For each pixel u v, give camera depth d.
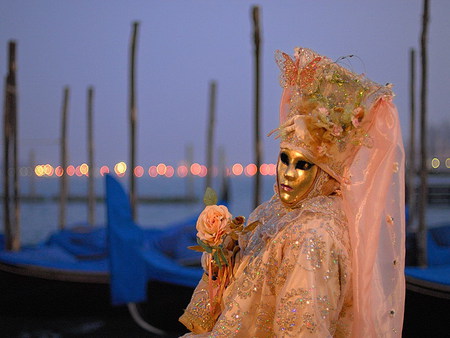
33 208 32.47
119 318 7.60
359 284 1.46
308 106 1.53
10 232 10.76
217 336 1.48
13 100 11.28
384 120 1.54
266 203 1.70
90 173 16.45
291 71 1.62
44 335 6.87
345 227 1.48
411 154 13.20
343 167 1.52
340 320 1.49
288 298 1.37
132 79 11.15
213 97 15.64
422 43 8.62
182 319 1.72
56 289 7.59
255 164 9.91
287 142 1.52
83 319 7.58
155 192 56.00
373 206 1.50
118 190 6.43
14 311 7.68
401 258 1.52
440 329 5.57
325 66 1.57
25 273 7.60
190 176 36.22
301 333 1.34
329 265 1.40
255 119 9.83
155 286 6.66
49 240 9.48
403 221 1.53
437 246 8.34
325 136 1.48
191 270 6.65
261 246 1.54
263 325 1.47
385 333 1.48
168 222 25.58
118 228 6.27
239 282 1.53
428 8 8.54
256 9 9.74
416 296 5.66
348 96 1.53
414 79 13.15
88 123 16.47
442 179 43.66
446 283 5.53
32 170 37.09
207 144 15.64
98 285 7.54
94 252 8.90
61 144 16.11
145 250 7.21
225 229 1.55
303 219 1.45
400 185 1.53
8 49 11.29
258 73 9.77
